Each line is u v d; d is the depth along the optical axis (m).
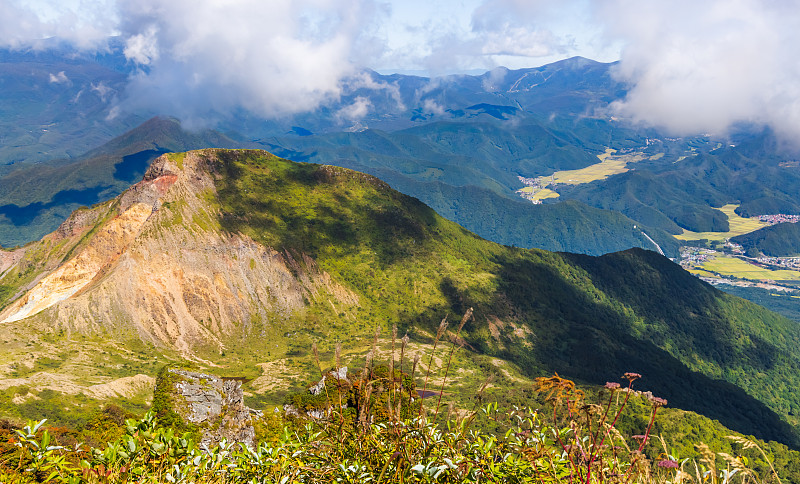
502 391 72.19
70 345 129.75
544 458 7.89
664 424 82.81
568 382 7.68
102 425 46.56
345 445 8.52
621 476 7.23
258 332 164.88
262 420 44.88
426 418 8.34
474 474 7.96
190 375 43.28
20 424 48.84
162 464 9.21
